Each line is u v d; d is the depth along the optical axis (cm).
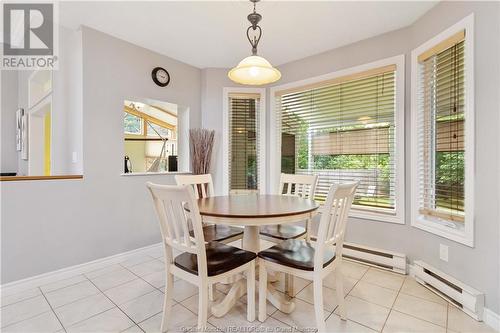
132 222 287
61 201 236
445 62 213
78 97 256
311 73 315
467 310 179
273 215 160
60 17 238
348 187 156
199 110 362
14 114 420
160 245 312
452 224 210
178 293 208
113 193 272
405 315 179
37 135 364
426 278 215
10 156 417
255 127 365
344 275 243
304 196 264
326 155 308
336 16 232
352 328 165
